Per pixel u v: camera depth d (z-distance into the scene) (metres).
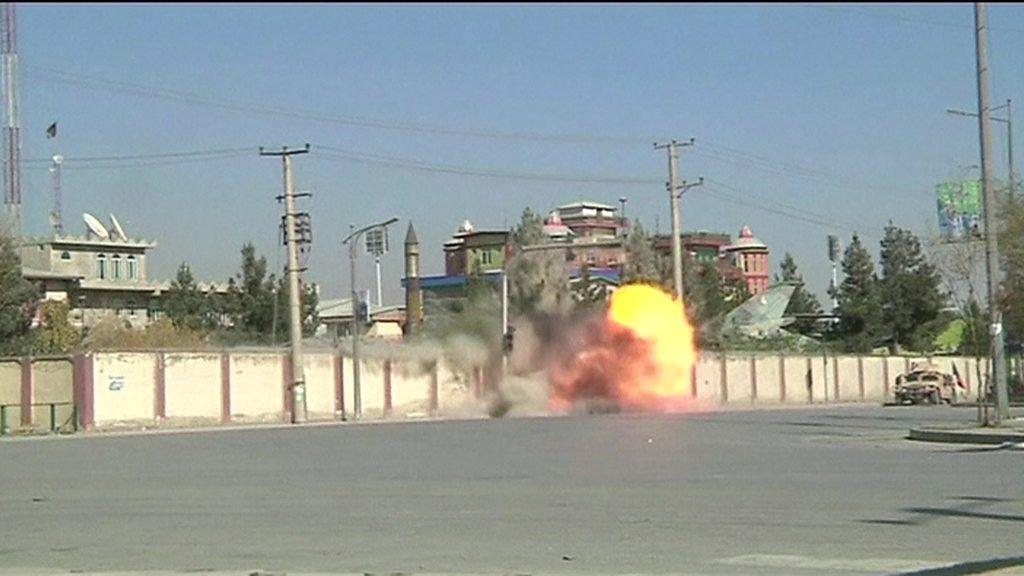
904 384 77.25
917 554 13.35
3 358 61.00
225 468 29.17
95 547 15.52
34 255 98.75
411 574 12.77
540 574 12.53
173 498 21.55
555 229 115.69
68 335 72.00
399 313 120.06
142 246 105.06
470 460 30.16
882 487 20.67
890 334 106.19
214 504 20.34
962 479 21.98
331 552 14.60
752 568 12.62
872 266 106.75
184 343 75.00
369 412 69.81
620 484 22.23
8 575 13.22
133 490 23.41
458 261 125.12
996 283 36.19
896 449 31.38
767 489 20.66
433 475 25.48
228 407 64.88
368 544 15.20
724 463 27.09
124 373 61.03
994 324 36.44
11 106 82.62
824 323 113.00
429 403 72.69
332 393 69.44
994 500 18.47
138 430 57.56
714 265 113.62
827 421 49.38
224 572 13.22
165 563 14.05
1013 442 32.09
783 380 87.38
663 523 16.42
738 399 83.25
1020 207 48.25
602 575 12.38
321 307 121.81
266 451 36.41
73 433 55.72
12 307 70.75
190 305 91.38
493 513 18.06
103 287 98.62
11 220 79.38
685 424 49.56
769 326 106.75
